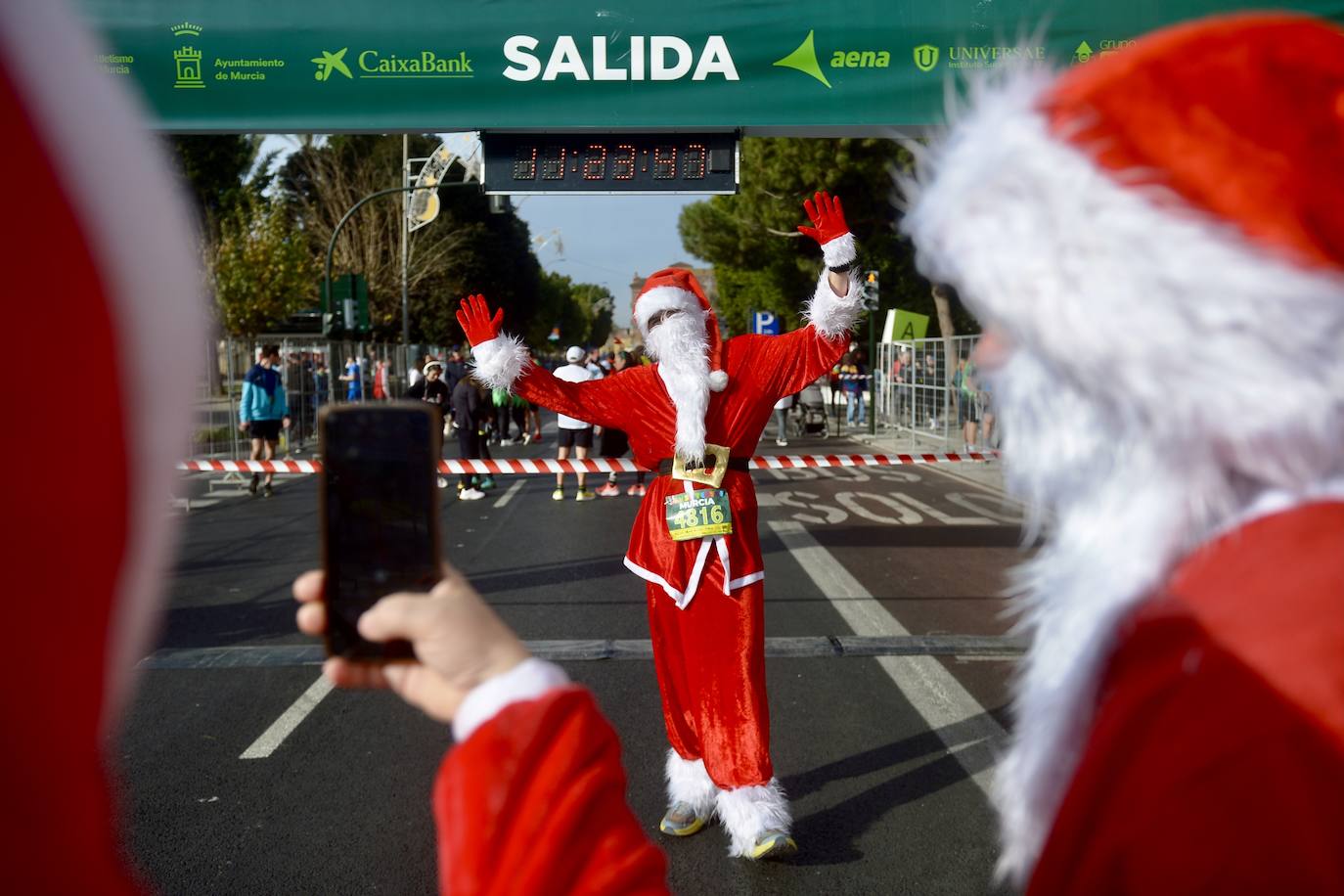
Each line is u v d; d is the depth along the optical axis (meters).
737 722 3.06
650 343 3.24
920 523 9.34
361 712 4.39
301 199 37.16
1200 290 0.57
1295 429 0.57
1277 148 0.59
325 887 2.97
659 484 3.21
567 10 7.25
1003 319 0.66
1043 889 0.62
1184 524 0.62
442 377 15.23
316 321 33.03
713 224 28.38
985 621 5.73
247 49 7.20
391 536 0.76
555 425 25.38
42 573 0.37
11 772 0.37
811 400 20.83
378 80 7.27
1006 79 0.76
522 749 0.68
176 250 0.44
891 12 7.19
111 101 0.42
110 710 0.43
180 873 3.05
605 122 7.35
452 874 0.66
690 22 7.25
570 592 6.68
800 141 21.72
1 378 0.35
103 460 0.39
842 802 3.48
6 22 0.38
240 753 3.95
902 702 4.39
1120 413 0.63
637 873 0.68
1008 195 0.65
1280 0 6.75
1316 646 0.52
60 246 0.37
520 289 49.03
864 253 23.27
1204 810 0.52
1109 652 0.64
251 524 10.18
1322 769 0.50
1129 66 0.64
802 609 6.04
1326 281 0.57
